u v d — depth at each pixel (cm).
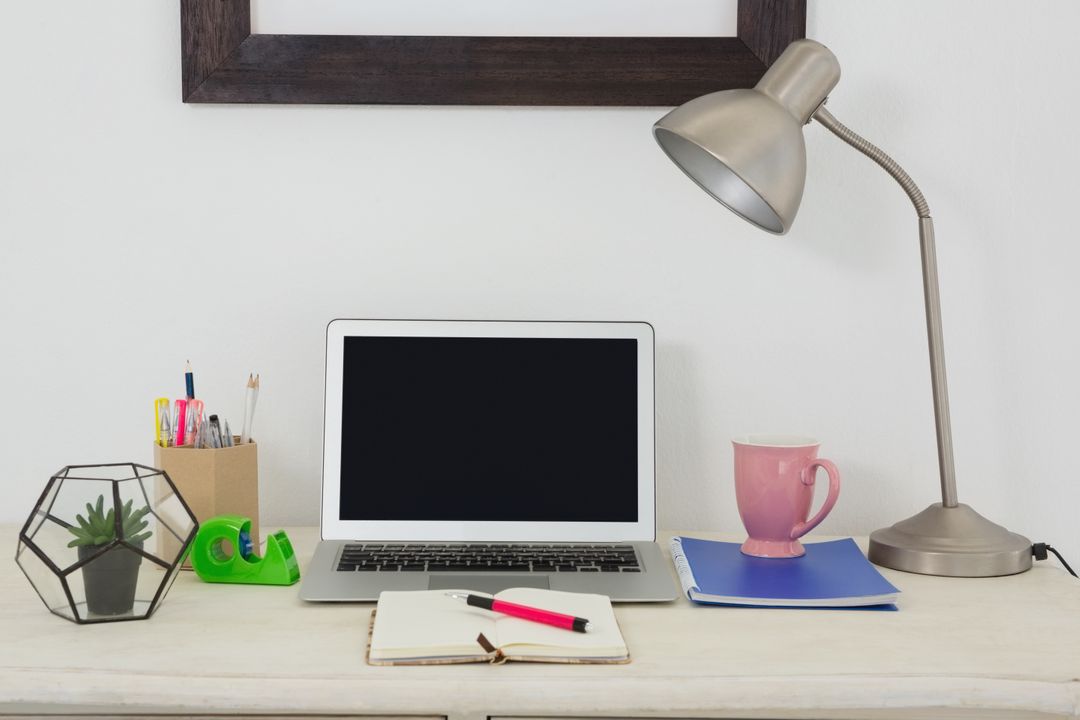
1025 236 119
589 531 105
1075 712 72
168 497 87
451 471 105
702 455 121
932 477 121
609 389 107
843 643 80
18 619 84
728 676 73
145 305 119
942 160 119
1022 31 117
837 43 118
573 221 119
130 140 117
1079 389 120
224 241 118
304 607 88
